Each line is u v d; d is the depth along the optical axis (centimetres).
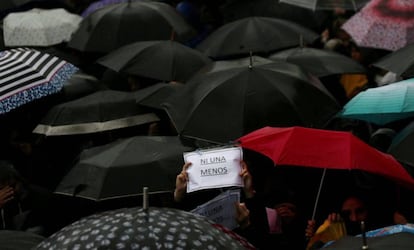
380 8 1683
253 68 1280
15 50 1502
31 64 1452
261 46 1728
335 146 1072
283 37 1745
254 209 1075
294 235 1236
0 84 1419
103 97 1457
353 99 1327
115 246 676
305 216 1248
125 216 704
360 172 1192
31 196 1318
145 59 1599
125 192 1157
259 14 2048
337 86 1675
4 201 1297
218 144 1210
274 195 1264
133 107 1451
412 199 1184
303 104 1254
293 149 1075
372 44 1669
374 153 1080
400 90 1284
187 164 1023
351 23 1706
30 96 1418
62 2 2164
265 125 1226
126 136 1459
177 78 1572
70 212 1313
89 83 1611
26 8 2109
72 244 685
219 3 2234
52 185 1494
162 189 1155
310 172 1262
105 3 2070
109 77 1706
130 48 1641
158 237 683
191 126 1232
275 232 1194
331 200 1241
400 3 1675
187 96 1279
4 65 1453
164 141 1223
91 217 720
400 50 1451
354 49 1816
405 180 1091
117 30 1794
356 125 1539
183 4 2155
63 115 1438
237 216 1034
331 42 1881
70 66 1480
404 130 1196
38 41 1936
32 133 1557
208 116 1235
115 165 1175
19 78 1429
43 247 701
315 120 1252
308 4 1866
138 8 1827
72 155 1493
